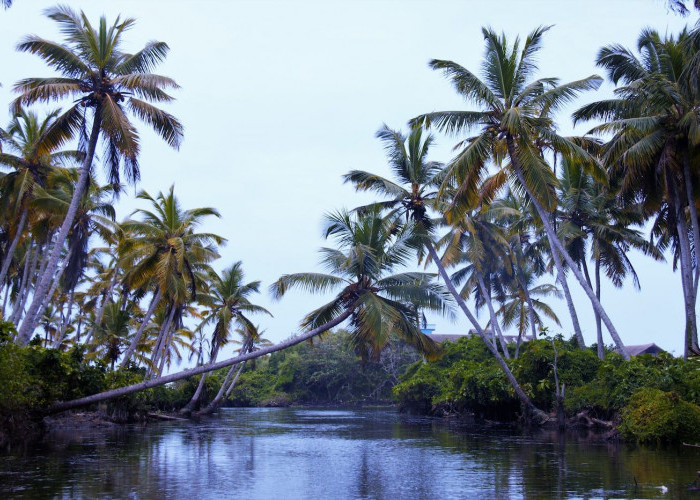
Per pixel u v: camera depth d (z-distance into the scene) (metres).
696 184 25.98
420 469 17.55
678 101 24.25
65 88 24.47
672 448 21.78
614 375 27.16
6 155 30.27
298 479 15.74
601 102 27.55
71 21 25.59
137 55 26.73
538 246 42.66
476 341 55.00
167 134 27.25
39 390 25.47
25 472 16.34
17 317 35.34
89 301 52.69
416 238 29.20
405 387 54.97
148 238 35.25
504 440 26.67
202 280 44.06
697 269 28.41
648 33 27.20
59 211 30.91
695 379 24.17
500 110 26.95
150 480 15.29
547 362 33.41
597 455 19.78
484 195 30.58
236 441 27.20
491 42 27.14
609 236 36.97
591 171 25.61
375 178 31.48
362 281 27.39
